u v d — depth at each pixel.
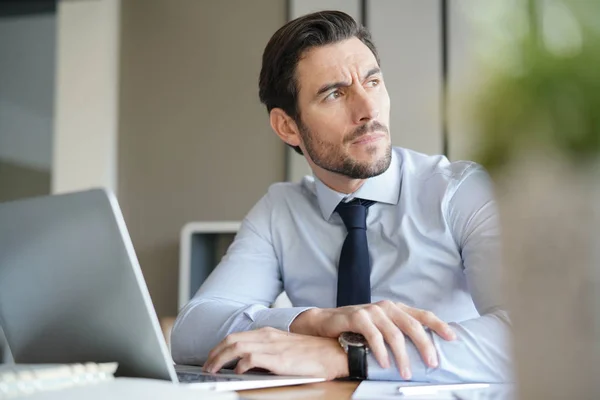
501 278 0.34
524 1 0.29
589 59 0.28
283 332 0.98
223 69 3.05
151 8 3.17
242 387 0.77
